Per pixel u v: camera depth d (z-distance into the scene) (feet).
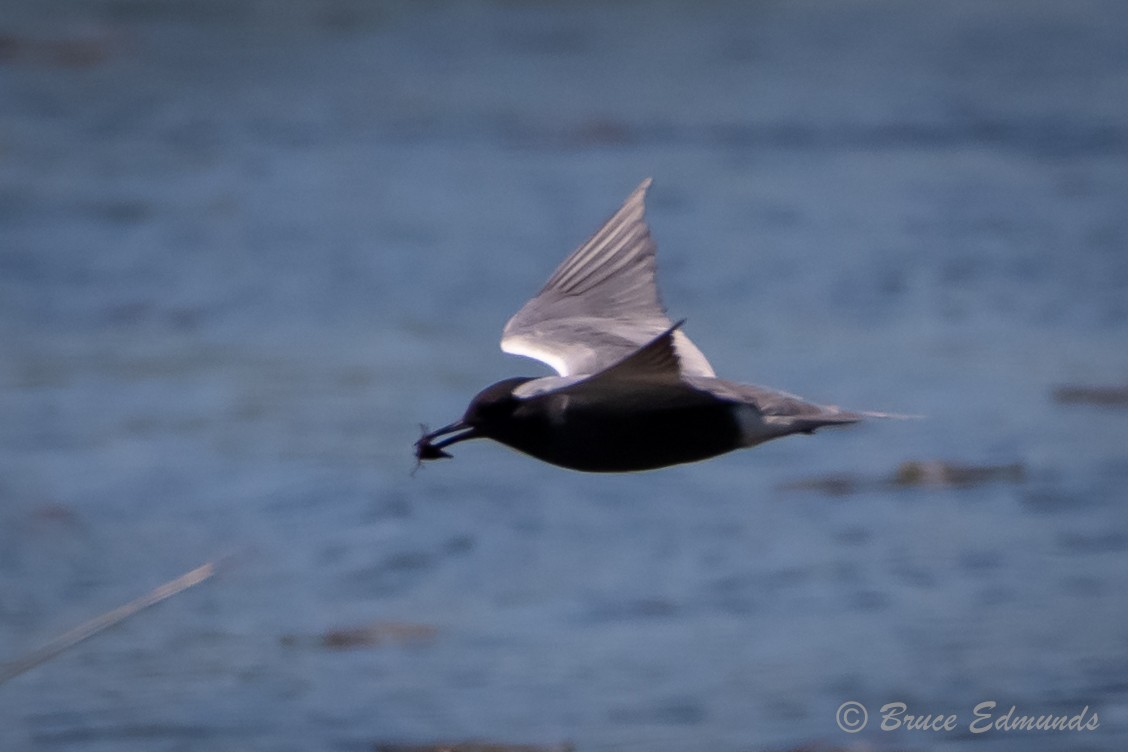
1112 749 36.63
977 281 79.71
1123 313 74.13
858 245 86.74
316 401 62.23
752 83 128.67
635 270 25.66
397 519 50.49
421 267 84.07
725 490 53.06
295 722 38.09
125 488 53.42
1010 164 104.88
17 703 39.04
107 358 68.95
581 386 21.11
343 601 45.01
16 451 57.00
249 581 46.11
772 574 46.32
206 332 73.10
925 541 48.49
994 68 132.87
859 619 43.11
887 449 56.65
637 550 48.26
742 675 40.04
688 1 162.91
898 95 123.75
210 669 40.83
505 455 56.24
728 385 21.81
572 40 144.05
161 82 125.29
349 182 101.45
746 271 82.23
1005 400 61.57
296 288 80.53
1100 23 151.23
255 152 108.17
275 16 149.59
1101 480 52.95
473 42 143.13
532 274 83.30
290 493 52.75
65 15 144.97
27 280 81.61
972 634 42.24
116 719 38.34
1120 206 94.02
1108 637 41.78
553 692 39.40
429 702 38.68
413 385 64.23
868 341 70.23
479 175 103.40
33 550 48.37
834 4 162.30
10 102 118.73
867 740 36.76
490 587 45.70
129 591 45.83
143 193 97.60
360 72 130.62
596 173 103.65
